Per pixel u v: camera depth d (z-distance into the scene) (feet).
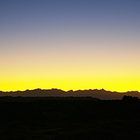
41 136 156.35
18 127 206.49
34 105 293.23
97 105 297.33
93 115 271.49
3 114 261.85
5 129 194.39
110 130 164.35
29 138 150.20
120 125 187.32
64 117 265.75
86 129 175.94
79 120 254.88
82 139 143.02
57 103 305.94
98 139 142.82
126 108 282.15
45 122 241.76
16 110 273.13
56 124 229.04
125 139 142.20
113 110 279.49
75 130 176.65
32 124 227.81
